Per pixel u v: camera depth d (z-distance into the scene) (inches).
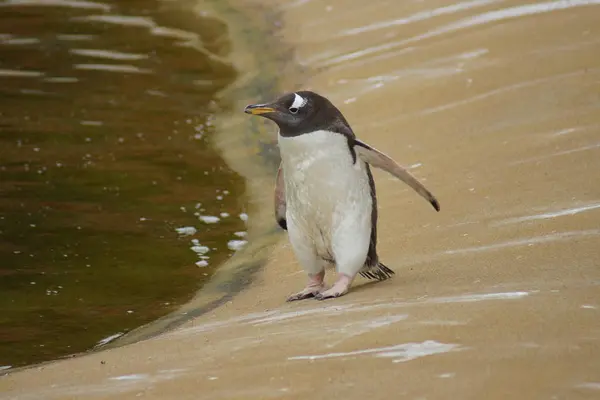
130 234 729.0
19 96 1094.4
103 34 1357.0
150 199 800.9
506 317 425.1
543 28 995.3
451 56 993.5
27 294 628.7
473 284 498.3
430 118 868.0
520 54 948.6
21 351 548.1
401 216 674.2
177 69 1200.8
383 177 763.4
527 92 860.6
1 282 647.8
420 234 629.9
